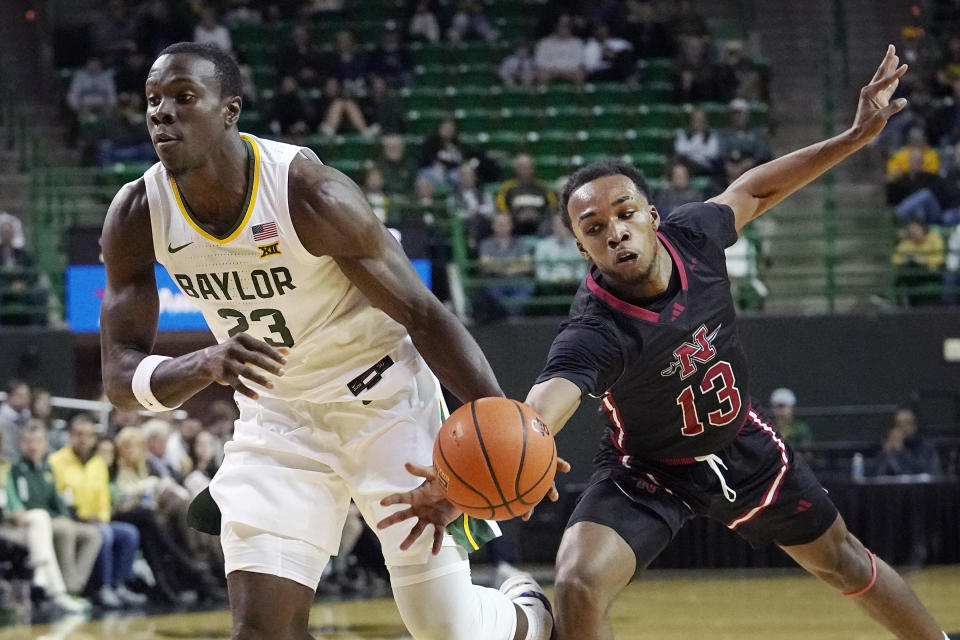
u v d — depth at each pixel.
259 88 13.68
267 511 3.05
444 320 2.94
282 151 2.89
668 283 3.37
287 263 2.90
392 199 11.47
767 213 11.92
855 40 15.23
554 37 14.18
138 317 3.06
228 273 2.95
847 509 9.43
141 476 8.22
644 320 3.31
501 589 3.59
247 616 2.99
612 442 3.67
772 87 14.89
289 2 14.65
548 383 3.15
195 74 2.77
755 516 3.68
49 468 7.76
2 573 7.57
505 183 11.83
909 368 11.17
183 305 9.95
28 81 14.30
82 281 10.29
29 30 14.62
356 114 12.96
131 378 2.91
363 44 14.47
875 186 13.50
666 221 3.58
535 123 13.39
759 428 3.66
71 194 11.77
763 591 8.14
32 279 10.97
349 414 3.12
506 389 10.79
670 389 3.38
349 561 8.78
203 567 8.19
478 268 11.21
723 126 13.32
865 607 3.84
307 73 13.50
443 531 2.87
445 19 14.57
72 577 7.69
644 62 14.15
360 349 3.10
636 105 13.70
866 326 11.18
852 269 12.83
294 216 2.85
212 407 9.49
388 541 3.11
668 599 7.71
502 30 14.57
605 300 3.35
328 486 3.14
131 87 13.22
